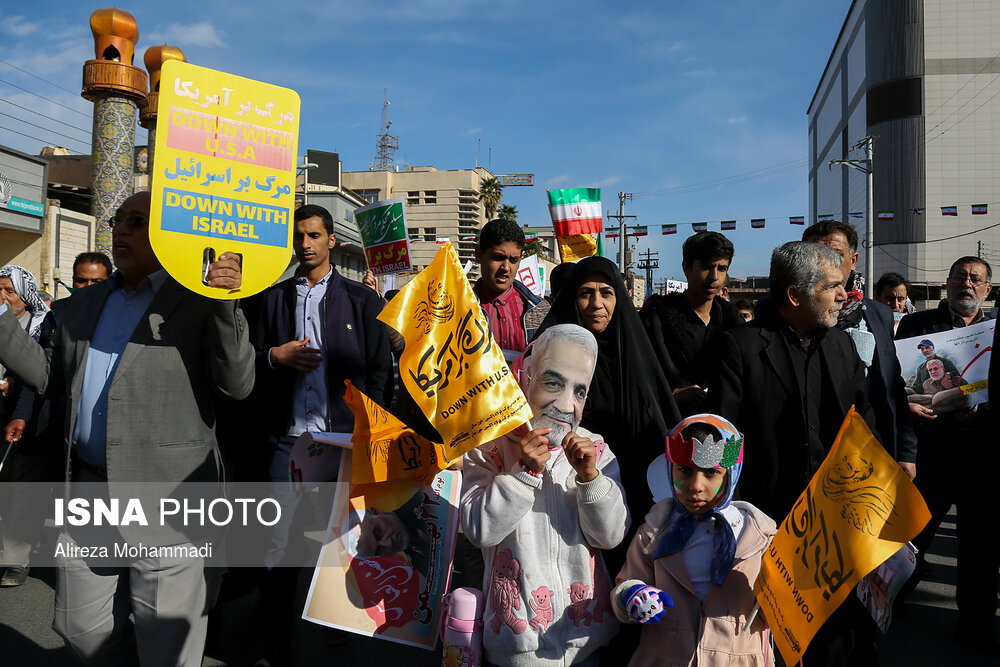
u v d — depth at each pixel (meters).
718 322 4.40
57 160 29.59
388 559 2.84
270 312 4.01
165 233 2.53
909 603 4.78
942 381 4.38
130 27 18.66
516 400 2.33
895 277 7.28
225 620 4.36
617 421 3.10
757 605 2.44
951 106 87.31
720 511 2.47
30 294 4.96
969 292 4.95
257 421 3.87
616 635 2.77
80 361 2.90
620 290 3.16
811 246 2.99
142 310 2.92
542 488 2.53
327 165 41.22
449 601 2.59
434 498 2.93
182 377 2.81
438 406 2.34
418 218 89.81
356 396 2.64
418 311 2.39
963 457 4.17
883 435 3.59
